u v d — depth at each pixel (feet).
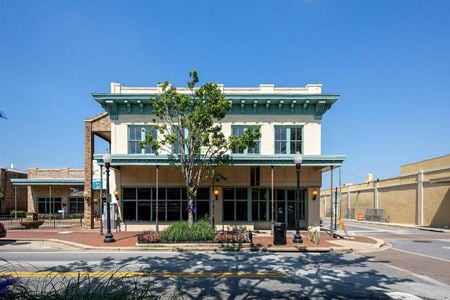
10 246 55.52
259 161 68.18
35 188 122.42
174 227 55.42
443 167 98.27
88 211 84.07
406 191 117.29
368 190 146.20
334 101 75.77
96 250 50.49
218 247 50.85
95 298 16.08
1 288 14.42
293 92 77.61
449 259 44.01
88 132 84.64
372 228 99.60
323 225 107.45
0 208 133.90
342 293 27.30
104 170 83.76
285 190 76.84
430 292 27.71
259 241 57.57
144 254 46.75
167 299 24.61
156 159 67.05
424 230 92.58
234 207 76.23
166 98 60.85
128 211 76.23
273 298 25.81
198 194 76.48
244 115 76.69
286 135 76.79
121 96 74.79
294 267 37.78
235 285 29.58
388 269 37.01
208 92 59.72
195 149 61.67
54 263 39.73
